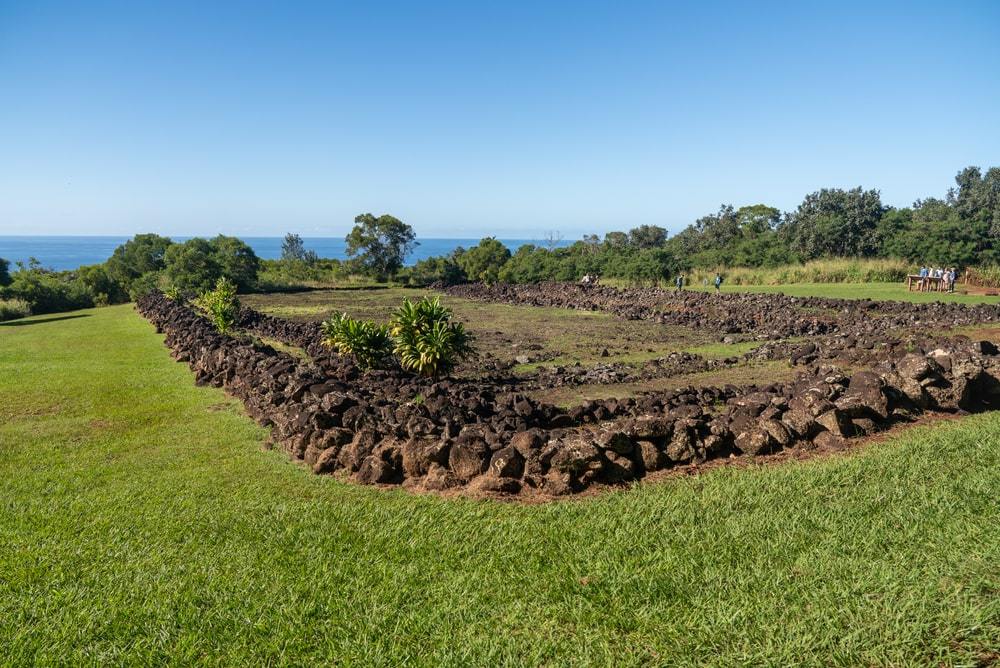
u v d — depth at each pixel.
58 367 16.97
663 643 3.92
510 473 6.93
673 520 5.81
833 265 41.03
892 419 9.00
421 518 6.12
